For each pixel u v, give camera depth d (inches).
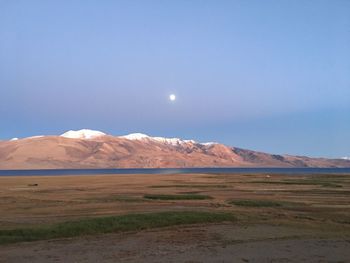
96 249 753.0
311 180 3555.6
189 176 4709.6
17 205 1477.6
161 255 703.1
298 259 676.7
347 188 2490.2
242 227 999.6
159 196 1811.0
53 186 2719.0
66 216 1163.9
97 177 4495.6
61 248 762.8
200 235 894.4
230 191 2237.9
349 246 775.7
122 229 959.0
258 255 703.7
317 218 1170.6
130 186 2711.6
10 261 664.4
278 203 1542.8
